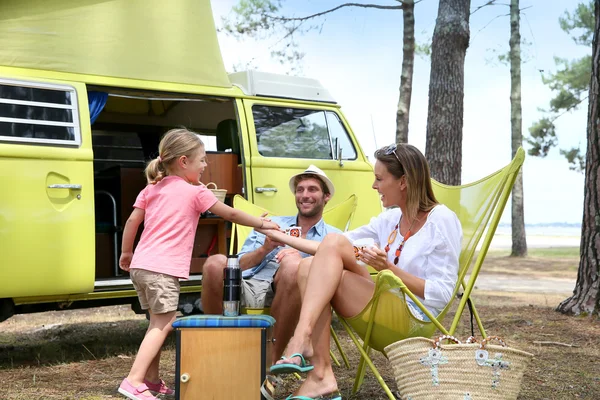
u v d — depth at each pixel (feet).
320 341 10.92
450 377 9.62
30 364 16.85
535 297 30.99
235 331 10.72
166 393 12.95
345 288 11.23
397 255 11.59
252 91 20.33
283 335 12.71
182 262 12.42
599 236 22.57
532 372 15.12
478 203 12.41
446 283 11.17
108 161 23.47
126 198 20.67
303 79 21.79
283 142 20.51
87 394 13.44
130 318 25.72
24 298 16.38
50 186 16.22
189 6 19.11
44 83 16.37
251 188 19.54
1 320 16.35
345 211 16.46
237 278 11.07
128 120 23.58
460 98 32.55
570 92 69.00
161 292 12.19
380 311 10.98
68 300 17.24
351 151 21.97
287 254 13.26
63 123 16.60
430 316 10.48
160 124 24.22
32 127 16.12
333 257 10.95
